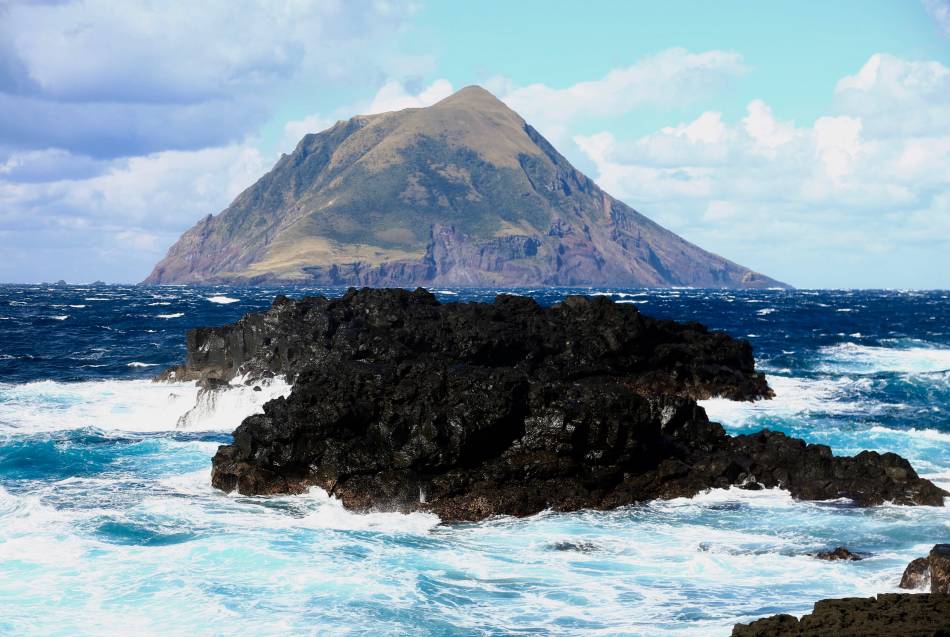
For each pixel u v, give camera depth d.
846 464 27.45
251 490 26.89
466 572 20.55
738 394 43.91
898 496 25.98
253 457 27.12
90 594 18.89
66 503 25.91
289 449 26.80
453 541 22.98
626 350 44.03
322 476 26.61
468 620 17.75
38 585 19.36
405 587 19.47
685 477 27.38
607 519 24.88
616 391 27.62
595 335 44.22
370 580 19.84
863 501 25.95
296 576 20.00
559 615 17.98
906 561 20.94
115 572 20.14
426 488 25.62
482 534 23.58
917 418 39.06
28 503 25.34
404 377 28.53
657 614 17.98
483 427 26.05
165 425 39.53
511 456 26.56
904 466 27.02
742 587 19.48
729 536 23.23
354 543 22.53
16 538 22.45
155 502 25.98
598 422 26.58
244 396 40.56
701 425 30.14
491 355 42.31
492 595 19.09
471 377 27.38
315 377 29.22
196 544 22.05
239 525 23.95
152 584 19.44
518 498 25.38
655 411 29.70
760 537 23.12
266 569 20.42
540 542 22.81
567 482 26.20
